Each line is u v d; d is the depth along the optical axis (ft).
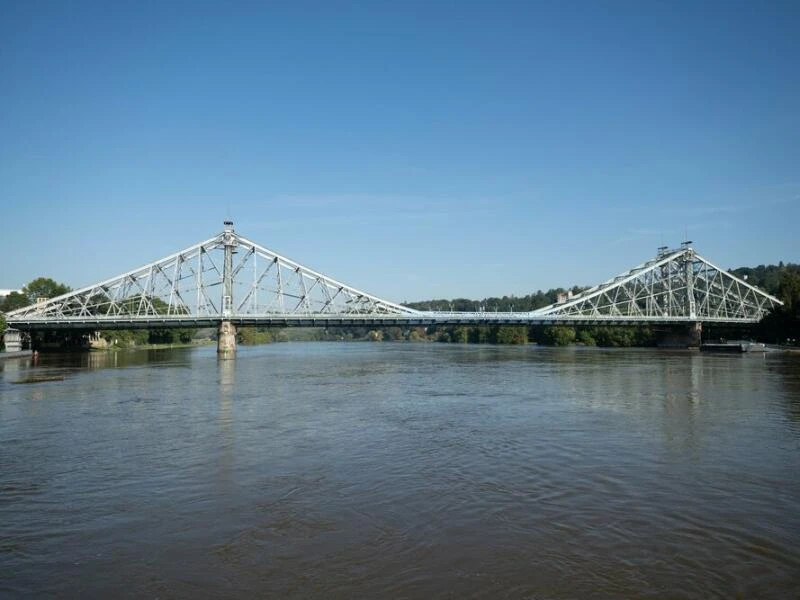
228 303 316.19
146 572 34.99
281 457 61.93
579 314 377.50
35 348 329.31
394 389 127.13
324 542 38.93
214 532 40.91
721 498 47.65
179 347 449.48
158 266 314.55
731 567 35.01
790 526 41.50
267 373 176.14
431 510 44.88
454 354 305.94
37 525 42.70
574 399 107.55
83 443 70.08
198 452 64.69
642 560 35.94
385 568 35.04
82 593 32.60
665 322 376.68
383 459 60.75
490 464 58.44
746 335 412.16
